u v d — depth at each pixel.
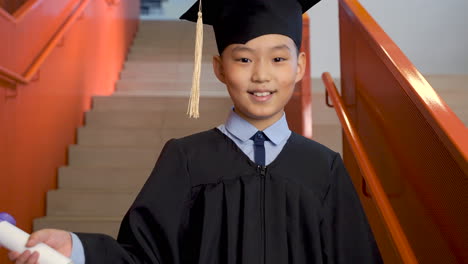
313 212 1.38
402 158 2.08
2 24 3.02
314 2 1.51
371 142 2.51
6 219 1.13
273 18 1.41
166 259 1.36
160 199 1.38
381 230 2.42
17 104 3.21
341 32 3.09
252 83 1.37
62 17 4.08
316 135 4.09
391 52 2.14
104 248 1.26
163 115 4.72
